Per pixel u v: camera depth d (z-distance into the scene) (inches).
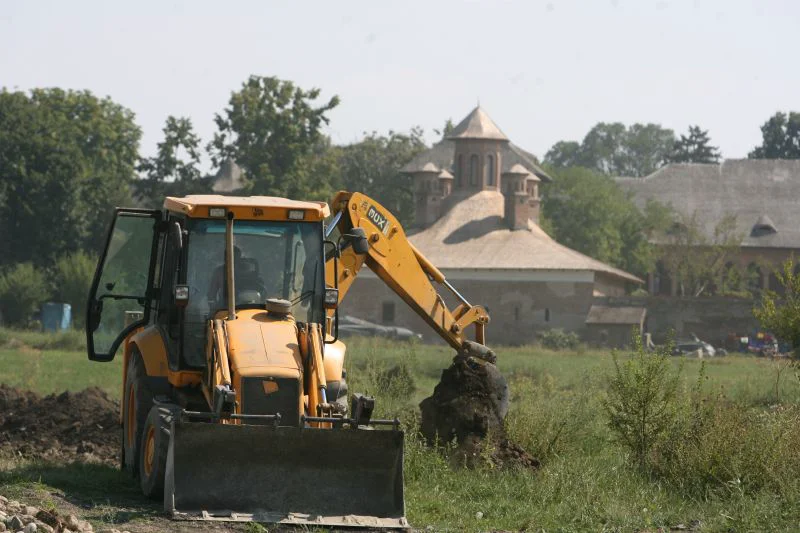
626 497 1582.2
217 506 1334.9
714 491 1612.9
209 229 1547.7
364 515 1357.0
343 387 1568.7
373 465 1374.3
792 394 3034.0
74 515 1305.4
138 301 1722.4
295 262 1565.0
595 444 2078.0
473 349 1967.3
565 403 2405.3
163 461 1402.6
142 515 1332.4
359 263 1984.5
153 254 1717.5
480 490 1616.6
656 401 1840.6
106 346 1764.3
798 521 1416.1
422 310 2021.4
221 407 1365.7
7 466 1707.7
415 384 3373.5
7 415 2281.0
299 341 1476.4
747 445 1664.6
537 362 5374.0
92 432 2108.8
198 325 1521.9
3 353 5329.7
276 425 1352.1
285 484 1353.3
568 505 1507.1
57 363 4616.1
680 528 1443.2
